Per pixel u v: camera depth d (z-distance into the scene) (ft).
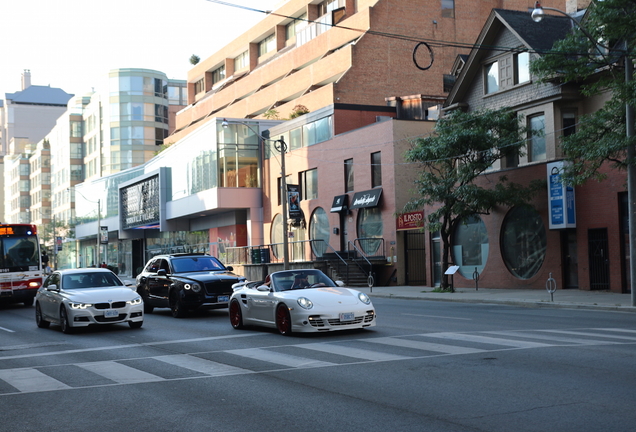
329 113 147.33
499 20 105.19
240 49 261.44
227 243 185.78
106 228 242.37
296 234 160.45
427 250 121.70
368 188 134.31
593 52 79.20
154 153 290.97
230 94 249.34
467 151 99.71
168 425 24.67
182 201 195.42
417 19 182.19
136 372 36.60
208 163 176.65
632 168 69.87
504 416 23.95
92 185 288.51
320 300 48.08
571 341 42.06
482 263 110.83
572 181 74.43
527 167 99.91
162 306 73.46
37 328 65.57
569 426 22.34
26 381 35.06
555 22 104.99
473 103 112.37
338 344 43.68
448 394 27.81
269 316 51.01
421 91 181.27
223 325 60.54
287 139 164.25
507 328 50.75
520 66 103.04
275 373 34.40
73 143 353.92
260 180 175.94
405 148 127.44
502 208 105.29
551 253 96.43
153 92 314.76
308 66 195.83
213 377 34.01
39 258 95.61
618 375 30.48
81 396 30.58
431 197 100.42
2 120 533.14
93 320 57.36
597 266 89.86
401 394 28.19
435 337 45.73
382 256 130.41
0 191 511.40
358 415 24.97
